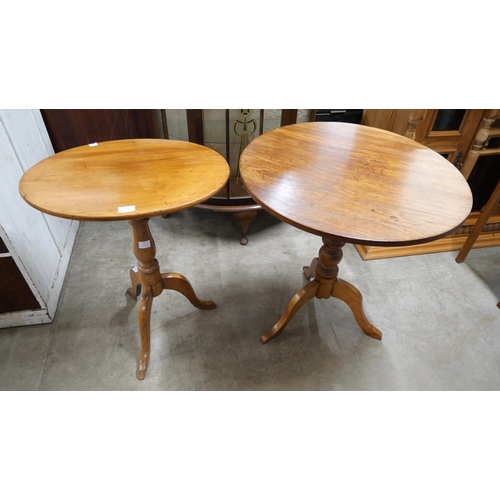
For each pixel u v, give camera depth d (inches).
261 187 37.1
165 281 49.6
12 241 46.2
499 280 65.4
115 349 52.0
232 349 52.5
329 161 42.5
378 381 49.2
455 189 37.5
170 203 33.3
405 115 59.1
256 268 66.4
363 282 64.2
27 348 51.6
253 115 61.7
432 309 59.4
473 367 51.1
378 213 33.5
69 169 39.0
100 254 68.6
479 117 59.5
